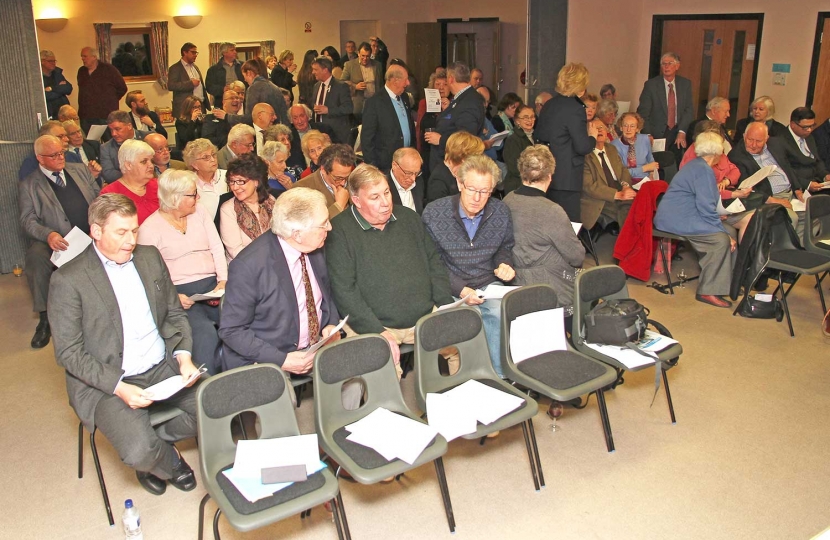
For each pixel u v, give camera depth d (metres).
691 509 2.90
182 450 3.35
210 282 3.81
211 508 2.93
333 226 3.29
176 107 8.73
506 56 11.32
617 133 6.49
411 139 6.09
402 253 3.34
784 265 4.58
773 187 5.74
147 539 2.75
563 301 3.73
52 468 3.22
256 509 2.27
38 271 4.48
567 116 5.14
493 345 3.53
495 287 3.43
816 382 3.95
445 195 4.68
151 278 2.96
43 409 3.76
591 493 3.01
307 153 4.91
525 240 3.70
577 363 3.20
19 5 5.49
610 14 8.83
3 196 5.75
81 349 2.77
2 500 2.99
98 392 2.83
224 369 3.11
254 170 3.86
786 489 3.03
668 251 5.38
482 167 3.39
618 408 3.70
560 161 5.26
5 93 5.58
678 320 4.82
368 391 2.82
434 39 11.80
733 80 8.62
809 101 7.89
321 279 3.17
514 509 2.91
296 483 2.38
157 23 9.12
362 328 3.24
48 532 2.80
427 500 2.98
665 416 3.62
